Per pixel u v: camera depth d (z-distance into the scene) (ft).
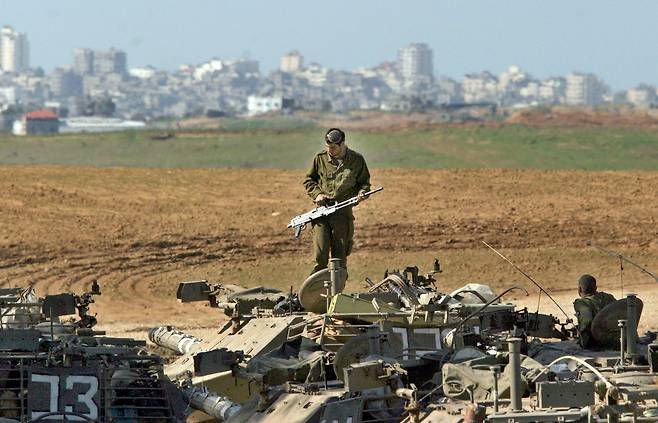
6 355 138.92
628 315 143.33
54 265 304.50
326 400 133.08
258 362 145.59
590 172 425.69
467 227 339.98
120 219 351.05
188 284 180.75
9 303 157.38
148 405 141.79
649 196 385.50
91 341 153.28
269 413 137.18
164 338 183.83
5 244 322.14
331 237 180.75
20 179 406.21
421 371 143.95
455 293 166.91
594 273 296.92
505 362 134.82
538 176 417.90
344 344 142.72
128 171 426.10
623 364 140.77
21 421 137.18
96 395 138.72
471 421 116.67
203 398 148.66
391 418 132.26
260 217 355.15
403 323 148.87
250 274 295.89
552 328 164.45
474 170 428.15
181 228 340.80
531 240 327.06
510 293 277.03
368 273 293.02
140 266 303.89
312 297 162.61
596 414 117.60
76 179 409.69
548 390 120.26
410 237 328.90
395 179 412.16
